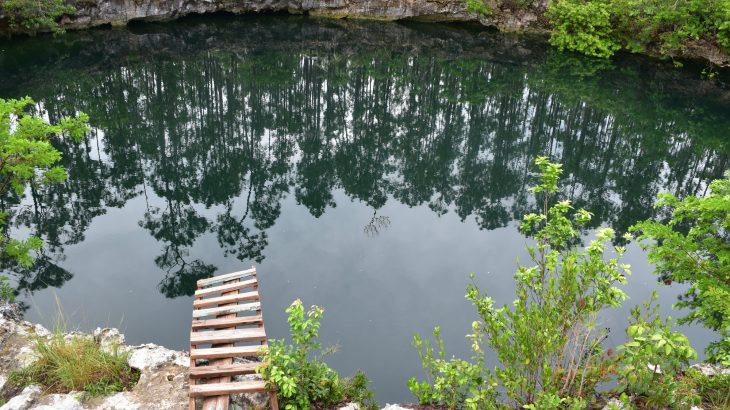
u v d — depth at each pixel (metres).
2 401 7.95
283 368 7.84
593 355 7.66
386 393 10.75
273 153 26.97
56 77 32.91
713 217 10.11
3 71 32.69
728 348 8.92
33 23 37.06
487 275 15.44
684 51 37.62
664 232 10.29
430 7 45.66
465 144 29.17
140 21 42.97
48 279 14.58
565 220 7.97
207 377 8.08
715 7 35.22
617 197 22.75
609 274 7.45
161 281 14.71
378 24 45.78
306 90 35.19
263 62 38.56
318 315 8.12
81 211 19.20
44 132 13.45
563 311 7.05
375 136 29.88
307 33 44.19
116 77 34.09
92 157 24.47
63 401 7.72
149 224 18.53
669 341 6.21
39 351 8.72
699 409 7.09
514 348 7.26
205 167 24.61
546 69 38.22
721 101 33.56
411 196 22.27
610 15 39.47
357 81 36.69
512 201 22.17
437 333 8.17
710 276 9.92
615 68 37.94
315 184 23.38
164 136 27.64
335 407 8.05
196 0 44.22
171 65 36.88
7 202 19.25
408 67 38.81
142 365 8.56
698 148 27.92
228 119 30.66
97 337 9.48
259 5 46.31
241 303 10.36
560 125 31.09
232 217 19.47
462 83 36.56
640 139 28.98
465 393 8.18
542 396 6.82
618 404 7.18
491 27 44.72
